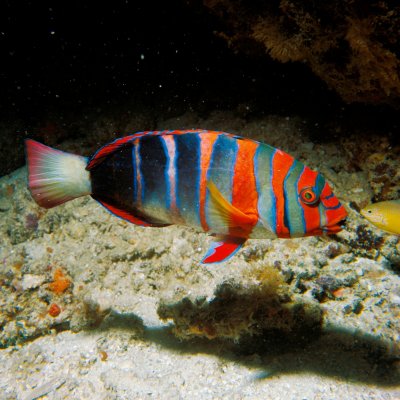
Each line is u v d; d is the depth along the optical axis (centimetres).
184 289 40
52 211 53
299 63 55
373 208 33
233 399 32
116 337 39
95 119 78
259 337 35
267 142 60
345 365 33
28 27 80
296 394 31
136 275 43
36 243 50
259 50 52
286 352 35
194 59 77
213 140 28
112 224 47
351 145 52
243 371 34
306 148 56
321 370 33
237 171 27
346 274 39
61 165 30
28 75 83
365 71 40
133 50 81
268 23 42
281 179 27
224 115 71
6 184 68
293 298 38
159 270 43
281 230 28
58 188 30
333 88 45
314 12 38
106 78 82
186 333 36
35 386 35
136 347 38
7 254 50
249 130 64
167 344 38
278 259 41
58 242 49
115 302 42
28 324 40
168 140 28
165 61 80
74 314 41
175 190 28
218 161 27
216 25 56
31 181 30
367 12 35
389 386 31
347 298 38
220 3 44
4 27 79
